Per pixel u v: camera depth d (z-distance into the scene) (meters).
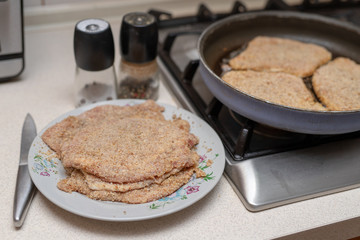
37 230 0.63
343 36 1.08
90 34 0.78
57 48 1.13
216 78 0.75
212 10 1.42
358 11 1.34
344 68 1.00
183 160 0.68
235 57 1.03
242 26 1.09
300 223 0.67
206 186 0.67
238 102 0.73
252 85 0.90
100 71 0.88
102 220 0.64
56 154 0.73
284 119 0.70
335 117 0.68
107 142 0.71
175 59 1.08
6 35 0.89
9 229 0.63
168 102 0.96
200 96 0.94
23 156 0.74
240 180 0.72
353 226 0.71
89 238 0.63
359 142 0.82
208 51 1.00
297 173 0.74
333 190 0.73
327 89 0.91
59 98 0.94
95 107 0.84
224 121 0.89
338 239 0.72
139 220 0.61
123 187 0.65
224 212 0.69
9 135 0.82
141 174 0.65
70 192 0.65
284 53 1.05
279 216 0.68
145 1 1.32
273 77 0.95
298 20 1.11
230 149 0.78
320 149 0.79
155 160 0.67
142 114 0.82
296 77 0.96
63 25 1.23
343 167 0.76
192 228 0.65
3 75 0.95
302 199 0.71
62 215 0.66
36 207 0.67
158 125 0.76
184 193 0.67
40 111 0.89
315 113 0.67
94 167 0.65
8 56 0.92
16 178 0.72
